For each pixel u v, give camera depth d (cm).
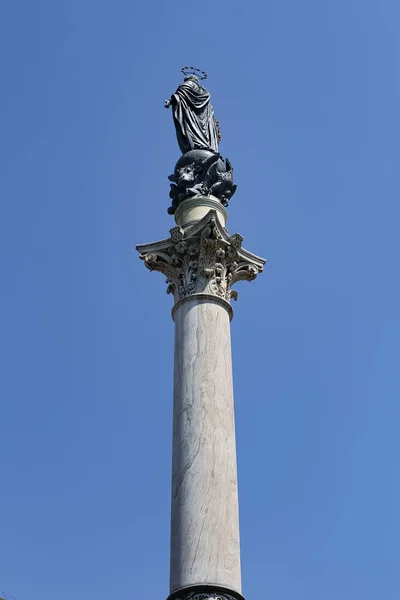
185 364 2397
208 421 2277
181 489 2183
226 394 2359
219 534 2108
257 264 2702
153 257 2644
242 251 2675
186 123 2973
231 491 2200
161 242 2658
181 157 2889
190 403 2312
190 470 2200
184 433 2270
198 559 2062
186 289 2552
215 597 2003
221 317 2503
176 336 2489
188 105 3023
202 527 2108
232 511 2169
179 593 2022
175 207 2825
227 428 2295
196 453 2222
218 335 2458
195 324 2467
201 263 2575
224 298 2548
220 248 2600
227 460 2239
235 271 2644
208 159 2825
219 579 2041
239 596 2034
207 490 2162
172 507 2191
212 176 2816
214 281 2556
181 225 2694
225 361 2423
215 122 3067
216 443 2247
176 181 2830
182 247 2608
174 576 2075
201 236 2584
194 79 3139
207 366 2377
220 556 2077
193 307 2502
